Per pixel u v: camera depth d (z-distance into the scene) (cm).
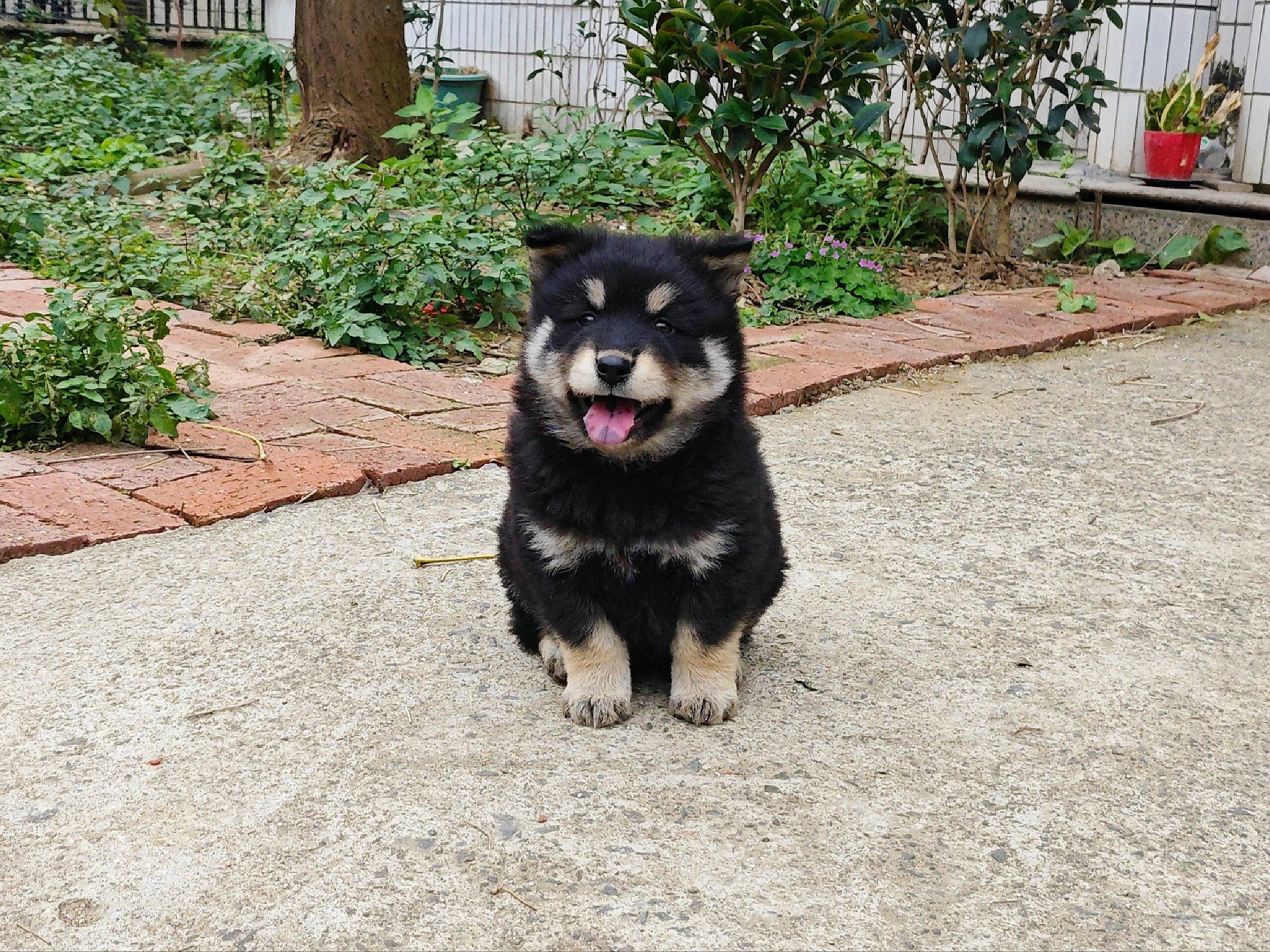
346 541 135
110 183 297
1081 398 195
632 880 81
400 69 350
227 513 139
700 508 100
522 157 264
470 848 84
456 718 103
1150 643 118
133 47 565
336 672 110
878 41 262
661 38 244
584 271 106
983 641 118
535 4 443
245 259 247
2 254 252
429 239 210
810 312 239
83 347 161
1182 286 266
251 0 614
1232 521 147
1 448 156
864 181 298
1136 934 77
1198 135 285
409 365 198
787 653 116
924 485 156
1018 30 255
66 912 77
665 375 98
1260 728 105
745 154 289
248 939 75
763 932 76
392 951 74
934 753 99
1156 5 290
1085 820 90
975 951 75
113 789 91
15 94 379
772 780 95
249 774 93
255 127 398
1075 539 142
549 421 103
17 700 103
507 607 123
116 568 127
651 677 114
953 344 218
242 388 181
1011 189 274
